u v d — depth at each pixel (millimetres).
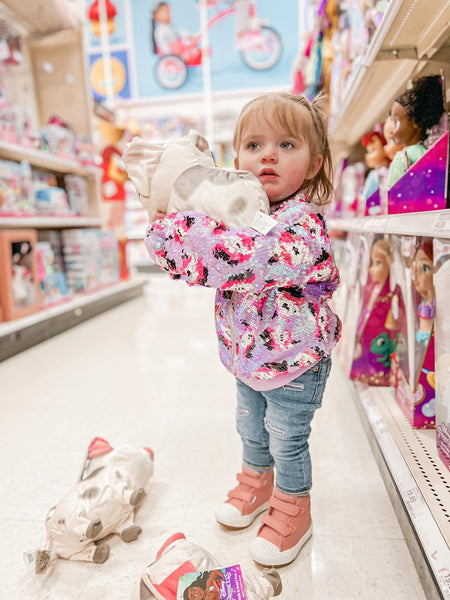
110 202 3764
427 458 953
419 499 834
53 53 3492
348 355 1461
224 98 5461
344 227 1714
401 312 1209
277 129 739
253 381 808
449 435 879
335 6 2082
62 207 3086
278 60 5262
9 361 2191
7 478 1188
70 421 1513
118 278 3787
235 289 713
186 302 3629
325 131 820
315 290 797
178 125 5078
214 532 955
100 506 917
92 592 813
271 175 761
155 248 754
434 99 1183
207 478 1151
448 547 700
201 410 1558
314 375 814
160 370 1985
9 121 2578
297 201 760
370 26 1370
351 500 1041
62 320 2732
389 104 1777
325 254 738
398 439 1048
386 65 1390
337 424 1400
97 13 5328
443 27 1123
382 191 1364
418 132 1257
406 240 1118
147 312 3273
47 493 1119
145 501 1064
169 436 1379
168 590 671
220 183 699
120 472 1014
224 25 5246
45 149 2986
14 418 1550
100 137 3707
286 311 769
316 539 922
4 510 1057
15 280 2375
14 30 3160
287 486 885
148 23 5320
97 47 5426
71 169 3359
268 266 689
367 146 1547
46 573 861
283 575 833
